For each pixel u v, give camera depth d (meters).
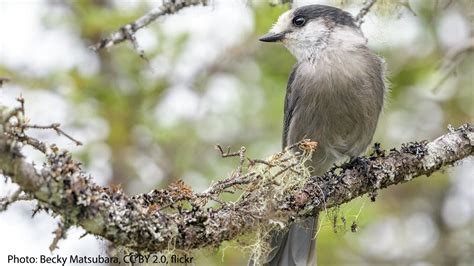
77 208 6.14
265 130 13.68
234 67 13.95
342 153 10.27
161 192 6.85
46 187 5.97
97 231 6.30
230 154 7.25
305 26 10.39
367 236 13.64
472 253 13.82
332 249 12.93
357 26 10.30
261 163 7.34
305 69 10.20
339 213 9.34
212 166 13.16
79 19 13.09
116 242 6.42
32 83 12.66
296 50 10.50
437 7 10.73
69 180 6.09
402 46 13.70
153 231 6.56
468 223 14.22
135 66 12.92
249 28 13.45
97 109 13.01
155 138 13.05
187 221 6.85
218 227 7.00
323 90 9.90
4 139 5.68
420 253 14.03
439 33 13.43
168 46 12.88
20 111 5.78
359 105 9.84
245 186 7.27
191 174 13.07
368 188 8.41
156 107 13.29
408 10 9.91
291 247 9.57
